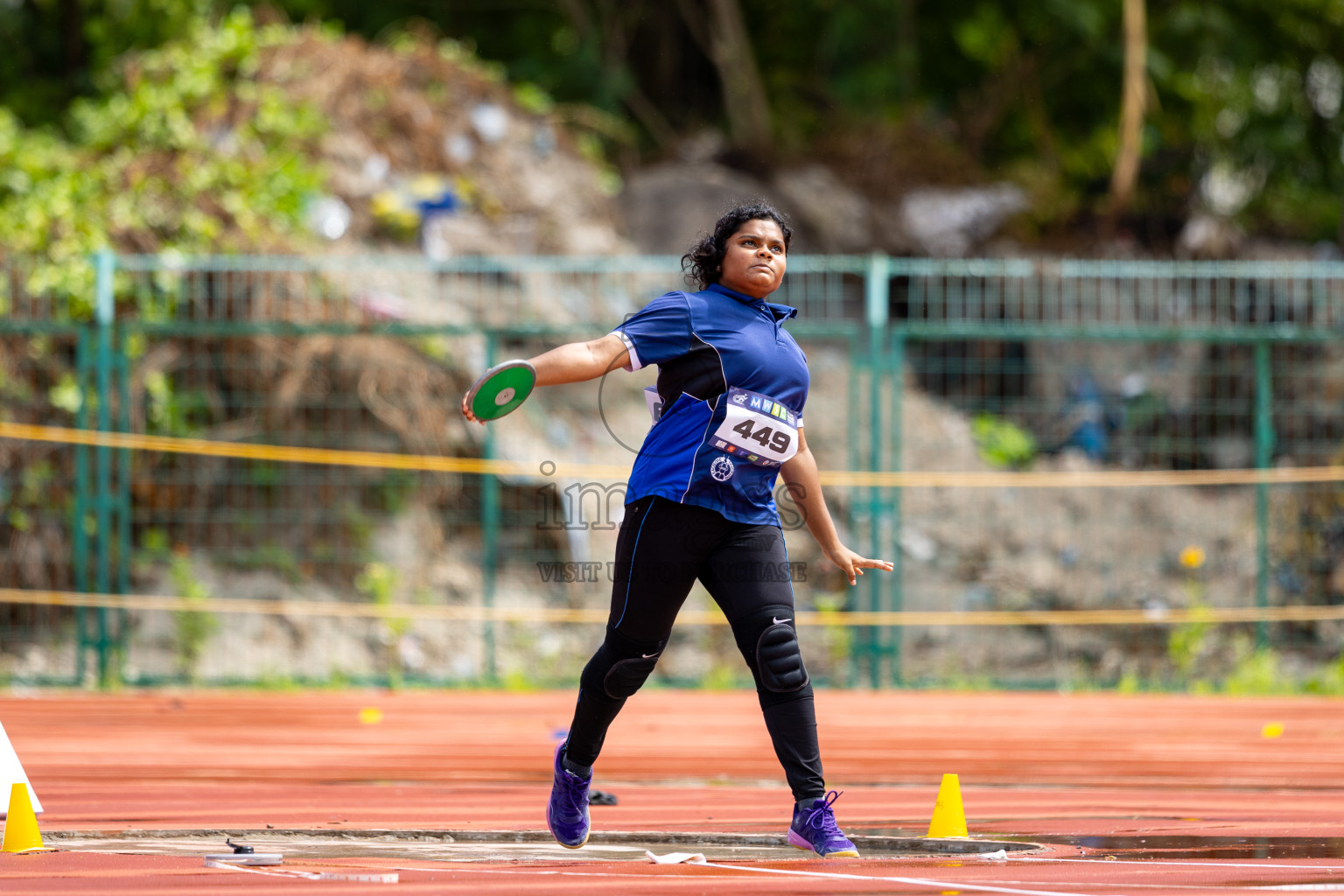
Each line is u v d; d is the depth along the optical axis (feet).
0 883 35.73
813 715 40.60
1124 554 149.59
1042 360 182.29
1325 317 176.14
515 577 135.54
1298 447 159.02
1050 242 213.46
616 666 39.88
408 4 244.01
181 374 131.75
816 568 137.28
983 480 118.83
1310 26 258.78
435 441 134.72
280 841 45.91
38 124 215.10
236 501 132.57
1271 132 257.55
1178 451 163.63
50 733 85.05
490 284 154.40
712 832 48.19
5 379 127.44
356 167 156.04
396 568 132.16
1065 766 73.00
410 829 48.80
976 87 265.13
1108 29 246.27
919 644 138.41
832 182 211.82
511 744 81.92
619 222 183.21
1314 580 138.82
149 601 116.98
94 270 127.03
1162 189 246.68
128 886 35.01
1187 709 102.68
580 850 43.83
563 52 245.65
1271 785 66.44
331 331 114.73
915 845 44.16
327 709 99.86
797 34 261.03
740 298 39.78
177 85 153.58
